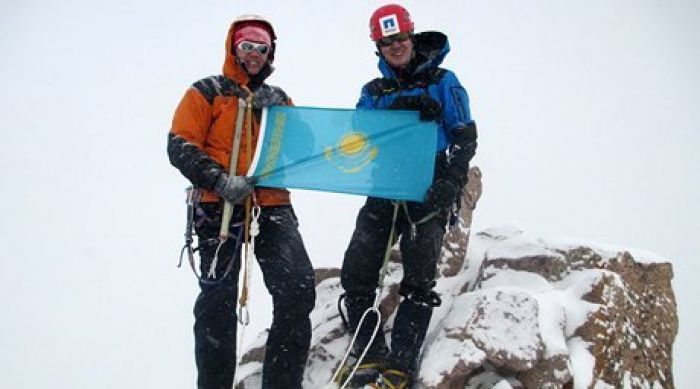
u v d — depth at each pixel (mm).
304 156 4988
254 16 5008
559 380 4621
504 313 4852
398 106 5098
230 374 4543
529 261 5613
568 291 5285
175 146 4648
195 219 4766
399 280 5707
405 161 5039
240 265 4758
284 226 4793
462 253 6199
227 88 4906
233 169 4766
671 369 5555
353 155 5047
